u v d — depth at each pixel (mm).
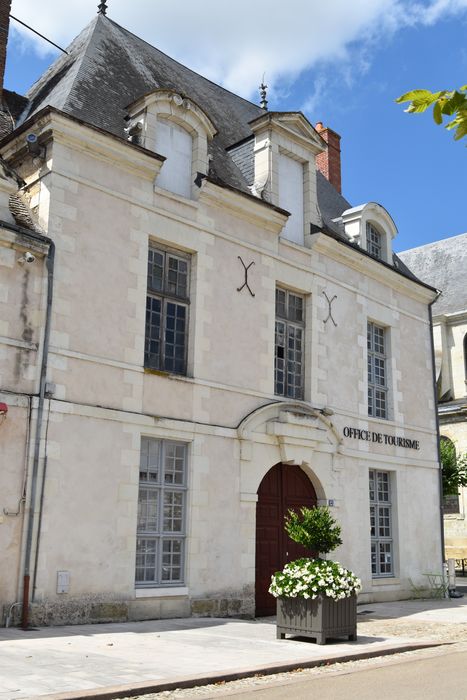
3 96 13953
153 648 8273
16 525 9703
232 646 8734
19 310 10250
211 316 12852
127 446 11125
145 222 12070
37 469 9969
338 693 6402
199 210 13000
